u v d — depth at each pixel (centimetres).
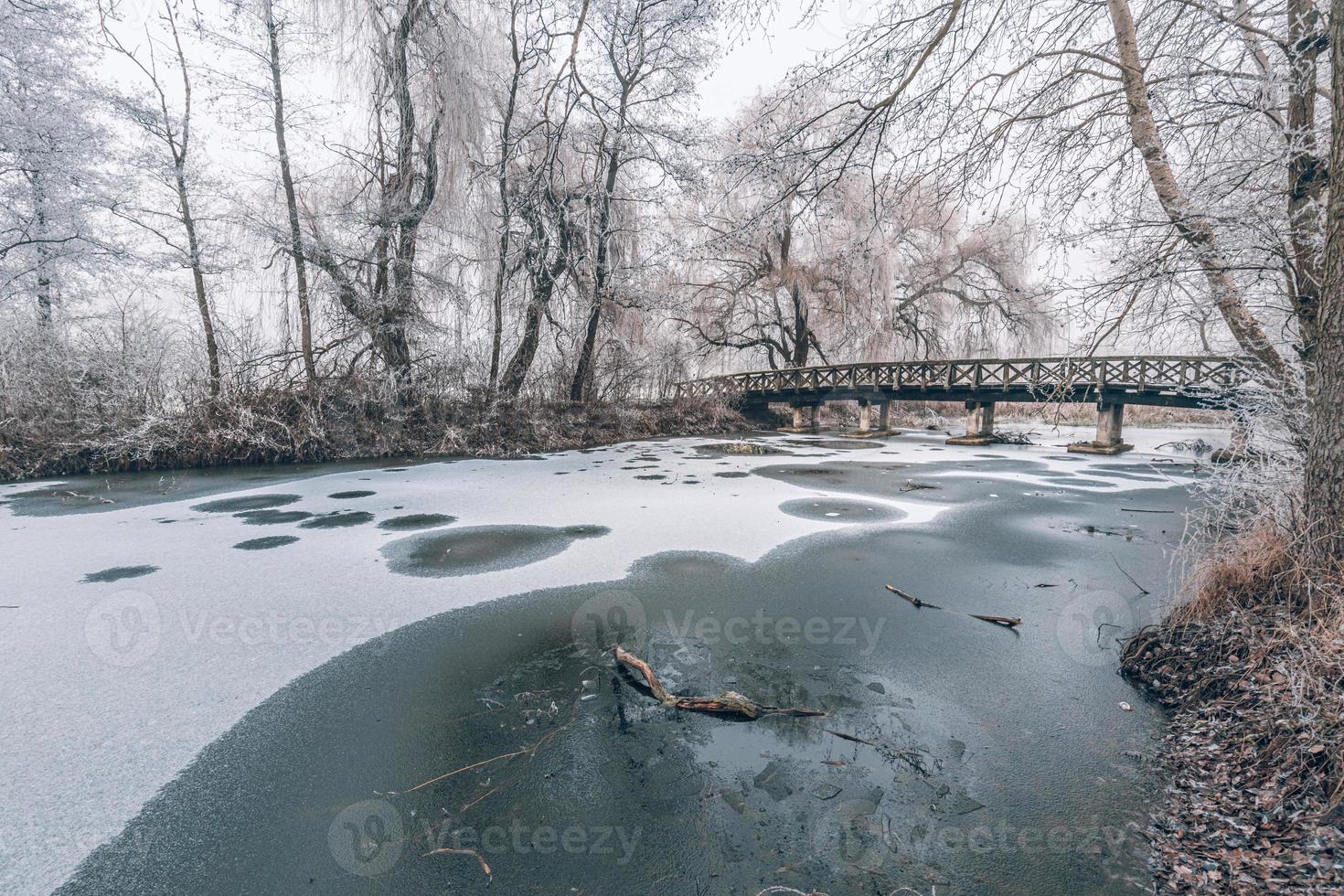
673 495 874
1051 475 1096
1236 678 284
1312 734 221
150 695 315
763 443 1705
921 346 2789
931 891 190
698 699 306
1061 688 328
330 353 1419
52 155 1148
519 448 1412
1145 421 2405
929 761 262
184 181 1286
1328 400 289
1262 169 420
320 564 536
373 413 1357
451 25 1383
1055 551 588
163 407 1173
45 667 345
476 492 893
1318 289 347
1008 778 250
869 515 743
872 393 1981
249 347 1327
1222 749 250
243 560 546
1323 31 354
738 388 2294
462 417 1431
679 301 2066
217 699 312
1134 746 272
